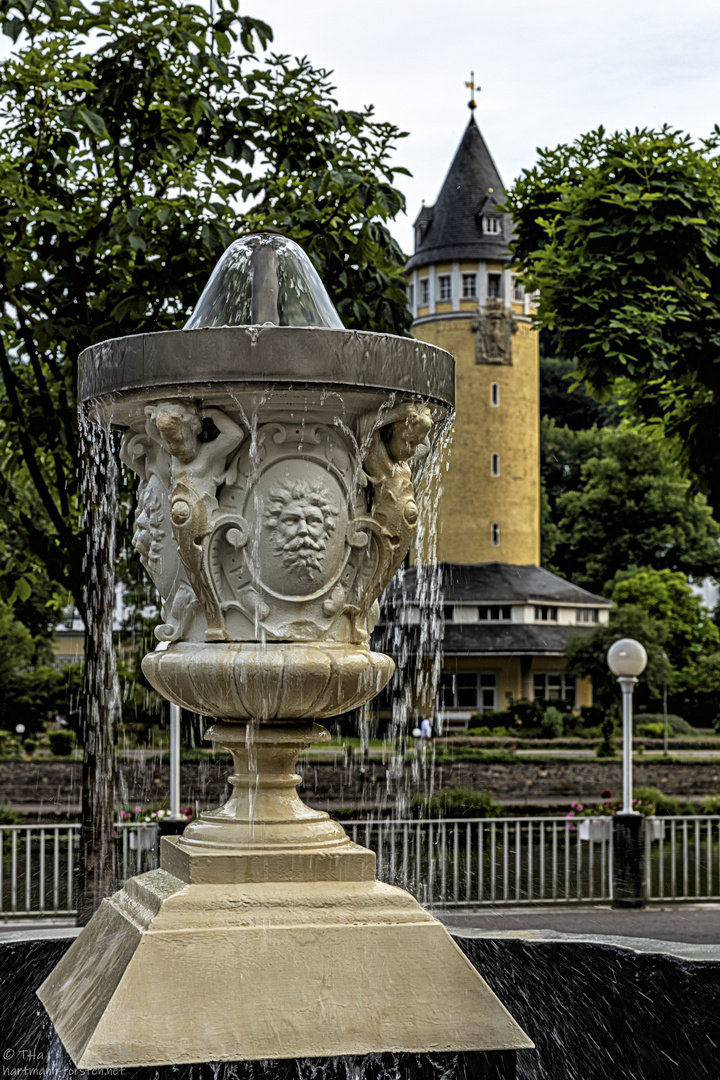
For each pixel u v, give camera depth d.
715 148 11.01
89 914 6.86
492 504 50.38
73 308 7.73
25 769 26.98
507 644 47.25
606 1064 3.43
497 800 28.84
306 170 7.81
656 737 38.62
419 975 2.57
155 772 17.47
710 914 9.97
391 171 8.08
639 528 52.09
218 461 2.76
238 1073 2.40
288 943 2.54
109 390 2.76
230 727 2.88
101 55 7.46
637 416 11.92
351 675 2.78
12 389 7.91
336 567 2.83
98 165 8.05
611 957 3.51
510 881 12.90
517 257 12.79
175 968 2.47
